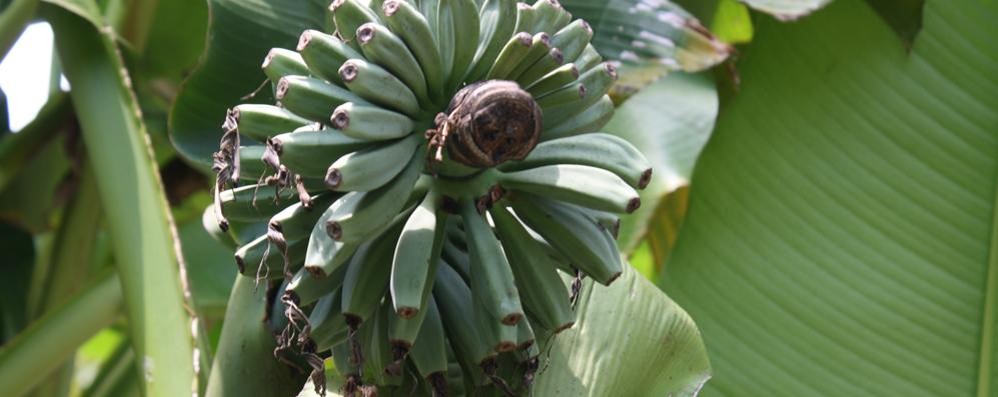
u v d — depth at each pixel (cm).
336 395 213
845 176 290
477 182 194
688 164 288
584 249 195
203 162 245
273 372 215
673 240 298
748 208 289
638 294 224
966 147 292
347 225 188
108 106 254
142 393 233
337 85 194
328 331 197
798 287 285
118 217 245
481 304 193
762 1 276
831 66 296
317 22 245
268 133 197
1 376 250
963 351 281
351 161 186
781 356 282
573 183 192
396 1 190
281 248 193
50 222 363
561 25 202
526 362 201
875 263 286
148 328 237
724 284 286
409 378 204
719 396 280
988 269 284
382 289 195
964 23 299
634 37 260
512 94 186
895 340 281
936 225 287
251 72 245
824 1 275
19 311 352
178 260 239
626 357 220
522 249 195
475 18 192
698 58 257
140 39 309
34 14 275
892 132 292
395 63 191
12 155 328
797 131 294
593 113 201
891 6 291
